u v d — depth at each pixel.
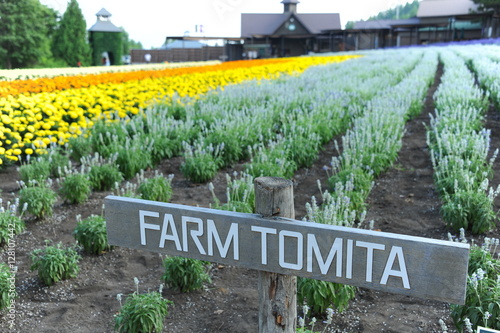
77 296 4.16
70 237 5.38
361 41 63.22
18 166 8.34
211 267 4.58
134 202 2.16
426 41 64.69
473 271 3.42
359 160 6.79
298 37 67.25
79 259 4.81
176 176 7.63
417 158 7.84
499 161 7.16
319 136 8.32
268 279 2.07
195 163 7.14
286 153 7.18
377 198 6.22
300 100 10.83
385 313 3.71
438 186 6.01
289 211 1.96
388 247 1.73
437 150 7.20
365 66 22.20
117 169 7.04
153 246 2.17
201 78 17.03
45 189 5.97
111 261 4.81
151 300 3.49
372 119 8.07
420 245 1.68
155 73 17.30
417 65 22.19
